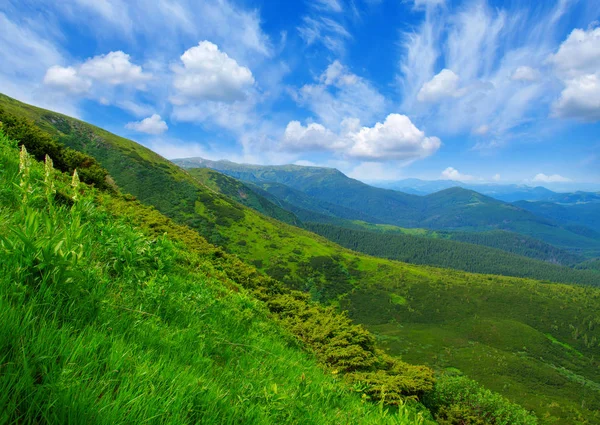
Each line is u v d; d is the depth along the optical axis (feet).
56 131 564.30
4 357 5.69
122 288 13.71
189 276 34.17
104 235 16.87
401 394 50.01
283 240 589.32
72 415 5.50
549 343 519.19
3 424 4.79
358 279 593.42
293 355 25.98
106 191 83.87
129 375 7.25
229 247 503.61
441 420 75.10
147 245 20.95
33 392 5.40
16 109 555.28
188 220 513.86
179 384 8.09
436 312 564.71
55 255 8.73
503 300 620.90
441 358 443.73
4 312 6.38
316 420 11.59
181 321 15.25
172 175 613.93
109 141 628.69
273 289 85.05
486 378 399.24
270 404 10.24
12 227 8.50
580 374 453.58
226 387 10.78
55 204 19.08
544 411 329.31
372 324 521.65
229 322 22.40
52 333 6.86
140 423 6.20
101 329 8.75
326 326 64.44
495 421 103.91
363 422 13.82
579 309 604.49
